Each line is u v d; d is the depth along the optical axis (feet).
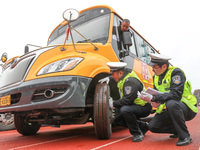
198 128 13.56
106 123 9.51
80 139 10.72
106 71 10.55
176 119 8.18
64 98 8.91
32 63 10.22
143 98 8.64
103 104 9.52
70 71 9.30
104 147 8.23
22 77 10.12
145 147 7.97
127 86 9.41
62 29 16.22
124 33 12.63
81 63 9.74
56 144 9.60
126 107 9.37
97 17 14.25
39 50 11.06
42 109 9.66
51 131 16.20
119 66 9.68
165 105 8.71
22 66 10.71
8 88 10.36
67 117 10.39
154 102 8.75
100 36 13.07
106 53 11.91
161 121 8.84
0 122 18.53
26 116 12.25
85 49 11.35
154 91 8.53
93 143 9.25
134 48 16.88
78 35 14.35
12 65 11.66
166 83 8.83
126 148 7.91
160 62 8.84
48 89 9.07
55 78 9.12
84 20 14.79
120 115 10.20
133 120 9.34
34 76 9.68
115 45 13.06
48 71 9.55
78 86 9.18
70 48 11.14
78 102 9.06
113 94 11.88
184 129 8.22
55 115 10.77
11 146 9.68
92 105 10.03
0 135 14.82
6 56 15.42
